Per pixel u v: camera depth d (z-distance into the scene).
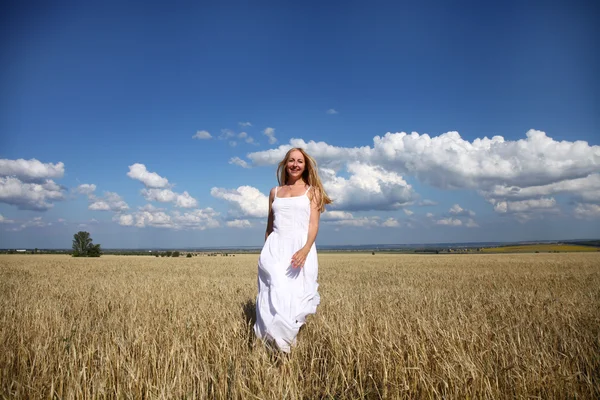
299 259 4.31
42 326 4.93
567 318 5.46
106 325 5.55
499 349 3.94
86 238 74.88
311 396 3.42
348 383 3.55
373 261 43.16
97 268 26.53
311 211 4.70
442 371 3.35
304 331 4.89
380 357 3.68
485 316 5.88
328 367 3.89
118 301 8.11
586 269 23.41
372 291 10.59
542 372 3.34
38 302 7.34
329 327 4.52
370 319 5.27
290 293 4.34
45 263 36.06
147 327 4.85
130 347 4.11
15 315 5.93
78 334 4.52
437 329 4.53
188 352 3.79
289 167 4.73
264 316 4.25
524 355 3.73
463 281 15.12
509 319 5.71
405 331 4.41
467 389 3.07
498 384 3.28
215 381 3.21
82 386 3.20
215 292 9.60
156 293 9.63
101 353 3.75
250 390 3.23
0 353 3.93
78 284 12.86
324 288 11.55
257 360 3.51
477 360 3.55
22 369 3.64
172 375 3.39
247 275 19.80
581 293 9.66
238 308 6.34
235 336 4.49
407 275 19.28
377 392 3.30
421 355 3.62
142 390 3.22
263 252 4.62
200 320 5.17
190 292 9.76
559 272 20.53
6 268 24.91
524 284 13.30
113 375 3.33
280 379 3.22
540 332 4.68
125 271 23.05
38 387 3.19
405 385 3.22
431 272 21.94
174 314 5.88
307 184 4.87
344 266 30.66
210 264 36.12
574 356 3.83
